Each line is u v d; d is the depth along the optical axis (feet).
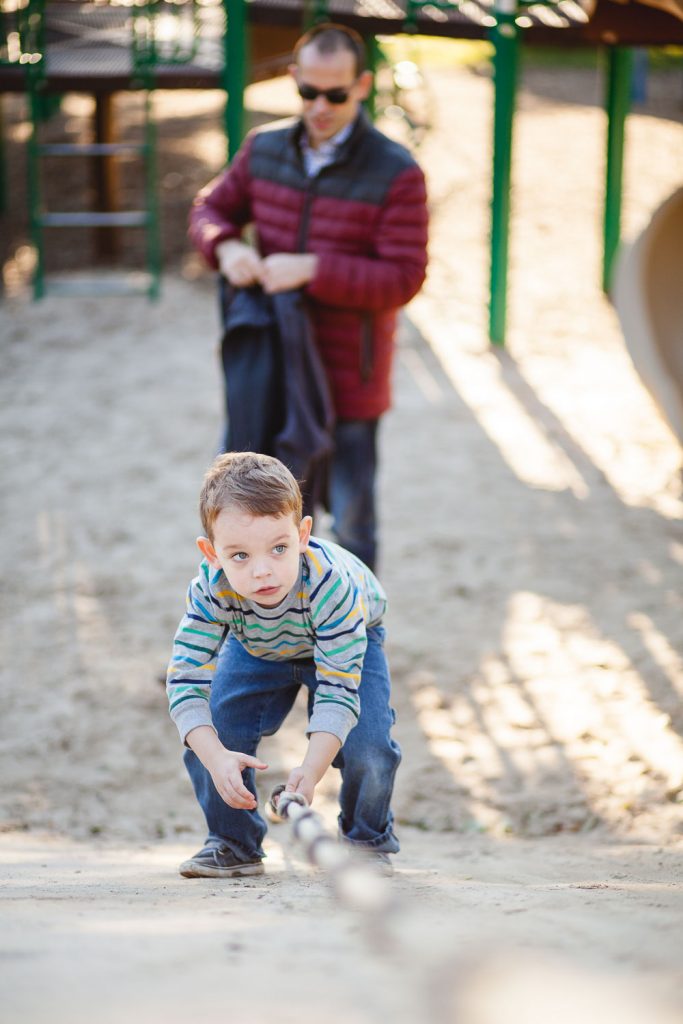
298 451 17.84
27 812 18.25
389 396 19.63
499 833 17.29
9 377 37.96
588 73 79.71
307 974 5.98
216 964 6.28
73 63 44.32
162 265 48.16
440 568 26.40
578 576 25.93
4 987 5.67
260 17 41.55
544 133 64.69
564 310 42.96
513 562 26.63
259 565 9.96
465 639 23.44
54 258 48.88
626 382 37.24
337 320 18.79
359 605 11.03
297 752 19.80
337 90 18.11
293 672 11.88
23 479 31.09
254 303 18.53
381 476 31.14
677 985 5.56
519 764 19.21
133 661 22.94
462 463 31.91
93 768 19.69
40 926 7.69
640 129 65.57
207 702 11.07
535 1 37.93
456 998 4.88
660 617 24.02
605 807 17.75
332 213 18.67
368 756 11.94
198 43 44.04
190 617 11.10
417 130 61.41
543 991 4.92
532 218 52.13
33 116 43.24
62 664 22.84
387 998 5.26
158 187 56.80
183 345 40.55
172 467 31.83
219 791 10.62
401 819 17.79
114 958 6.47
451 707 21.08
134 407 35.63
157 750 20.25
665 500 29.68
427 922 7.71
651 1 21.18
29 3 42.68
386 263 18.49
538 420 34.65
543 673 22.09
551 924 7.78
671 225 20.07
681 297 20.26
